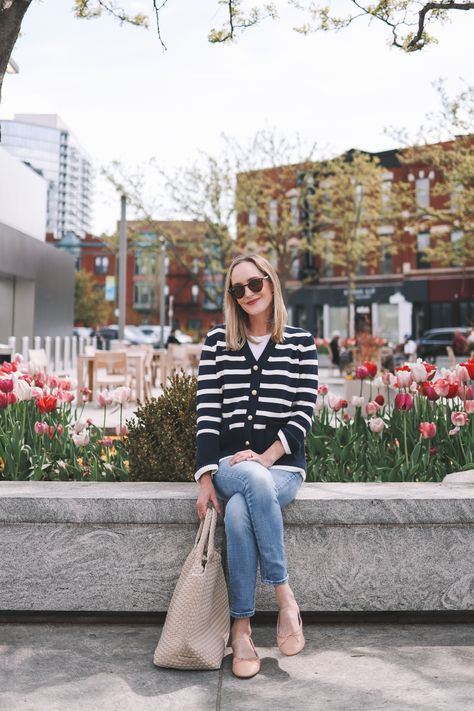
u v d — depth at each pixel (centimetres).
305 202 3722
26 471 419
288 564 335
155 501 332
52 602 336
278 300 348
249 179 3131
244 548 302
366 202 3616
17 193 2519
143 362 1427
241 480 312
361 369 485
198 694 266
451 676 281
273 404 338
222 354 347
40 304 2581
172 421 404
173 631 287
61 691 267
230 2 713
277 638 299
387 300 4600
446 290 4388
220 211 3062
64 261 2902
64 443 445
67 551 336
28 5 504
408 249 4494
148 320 7394
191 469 395
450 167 2631
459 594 335
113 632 329
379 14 743
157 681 278
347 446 427
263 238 3959
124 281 2542
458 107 2298
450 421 446
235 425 337
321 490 352
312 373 346
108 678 279
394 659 298
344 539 335
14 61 1672
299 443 331
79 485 365
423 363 460
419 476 415
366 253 4216
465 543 335
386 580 335
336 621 342
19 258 2345
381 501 332
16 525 335
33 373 558
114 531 336
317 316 4931
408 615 342
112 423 782
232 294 346
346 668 289
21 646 311
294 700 261
